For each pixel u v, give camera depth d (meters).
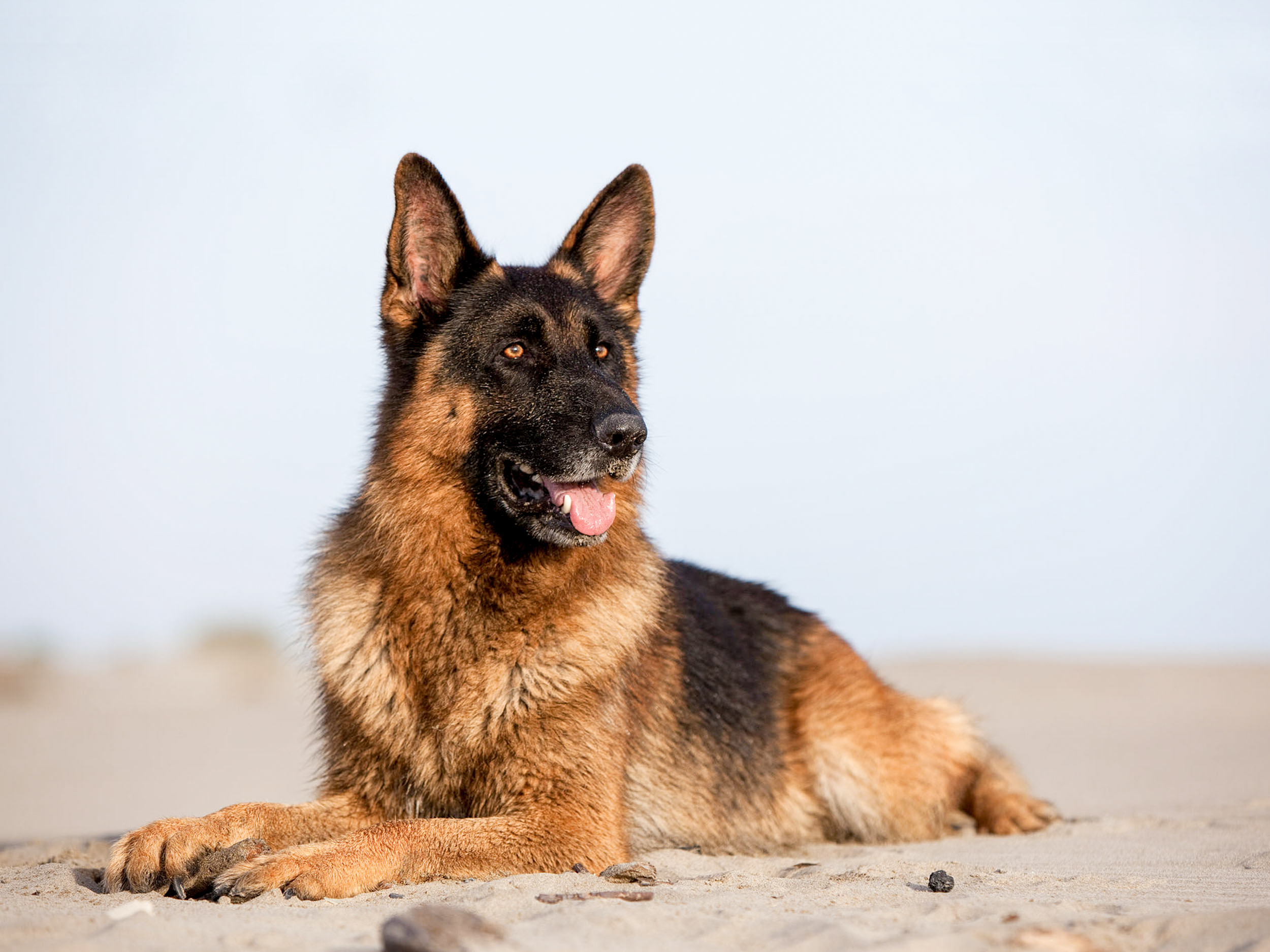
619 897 3.98
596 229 6.59
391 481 5.50
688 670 6.39
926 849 6.32
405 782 5.38
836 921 3.41
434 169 5.77
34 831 9.38
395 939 3.03
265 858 4.39
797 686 7.26
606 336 6.05
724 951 3.22
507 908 3.78
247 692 33.50
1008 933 3.26
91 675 35.16
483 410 5.51
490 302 5.73
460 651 5.25
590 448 5.35
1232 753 12.99
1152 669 26.58
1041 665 27.48
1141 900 3.98
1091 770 11.77
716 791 6.31
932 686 24.38
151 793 12.31
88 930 3.54
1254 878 4.59
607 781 5.27
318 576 5.78
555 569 5.34
